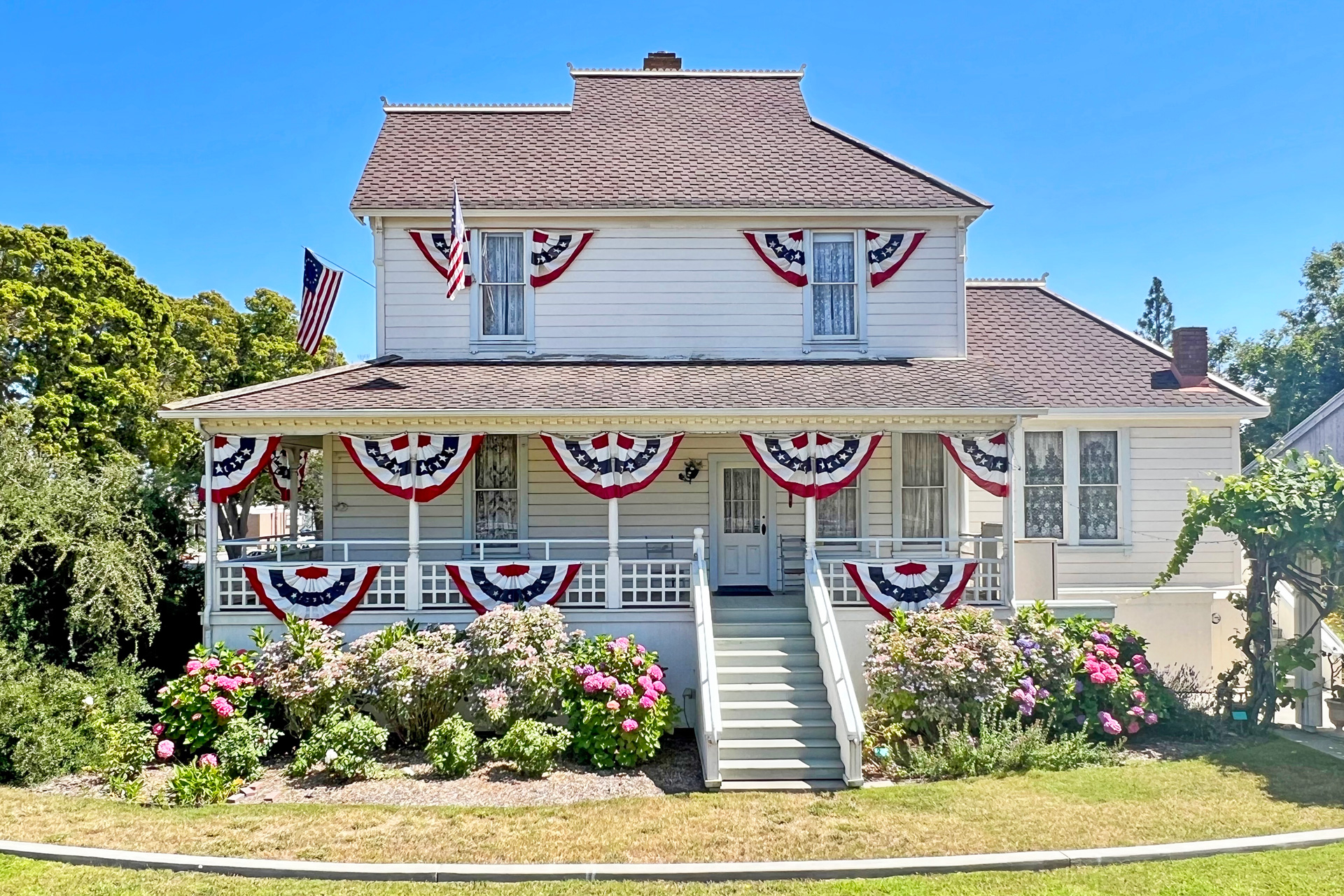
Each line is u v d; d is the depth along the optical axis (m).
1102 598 14.27
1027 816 7.79
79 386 21.22
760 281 14.47
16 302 20.14
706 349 14.38
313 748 9.43
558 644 10.65
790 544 14.13
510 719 10.03
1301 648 10.94
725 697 10.47
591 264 14.37
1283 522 10.29
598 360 14.17
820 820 7.82
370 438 11.70
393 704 10.06
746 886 6.51
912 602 11.68
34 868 6.79
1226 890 6.28
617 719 9.79
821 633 10.79
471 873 6.67
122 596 10.89
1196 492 11.58
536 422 11.75
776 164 15.15
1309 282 39.03
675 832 7.55
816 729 9.87
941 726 9.80
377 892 6.41
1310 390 37.00
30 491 10.91
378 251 14.20
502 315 14.37
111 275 22.81
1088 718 10.24
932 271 14.62
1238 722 10.88
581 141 15.66
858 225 14.50
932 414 11.75
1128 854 6.89
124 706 9.95
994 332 16.19
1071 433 14.62
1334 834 7.24
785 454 11.77
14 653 9.84
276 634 11.62
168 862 6.84
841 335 14.54
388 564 11.69
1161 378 14.99
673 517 14.12
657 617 11.79
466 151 15.27
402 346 14.20
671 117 16.44
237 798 8.63
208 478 11.57
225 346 28.45
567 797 8.70
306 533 18.73
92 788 8.89
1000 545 12.74
